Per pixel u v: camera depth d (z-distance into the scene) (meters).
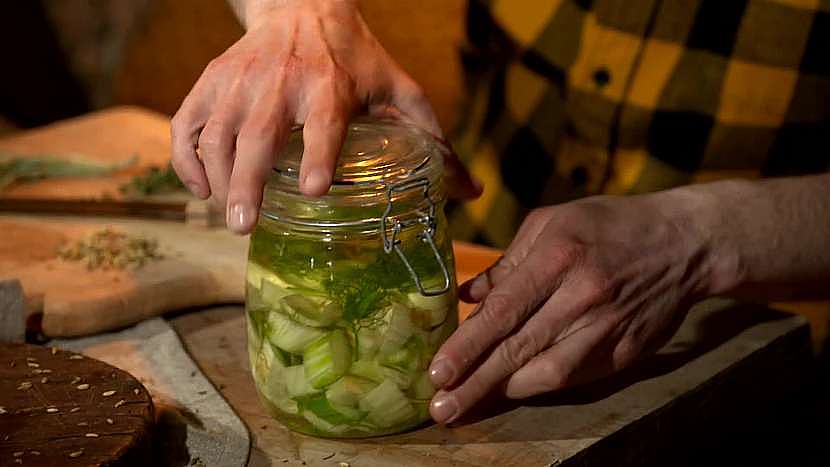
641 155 1.29
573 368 0.85
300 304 0.78
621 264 0.86
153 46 2.41
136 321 1.04
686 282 0.91
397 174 0.78
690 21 1.23
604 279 0.84
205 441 0.84
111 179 1.38
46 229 1.20
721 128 1.24
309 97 0.84
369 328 0.78
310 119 0.81
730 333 1.00
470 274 1.11
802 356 1.03
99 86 2.65
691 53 1.24
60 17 2.59
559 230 0.87
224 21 2.29
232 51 0.88
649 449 0.89
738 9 1.20
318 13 0.92
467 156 1.47
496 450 0.83
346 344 0.79
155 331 1.02
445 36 2.05
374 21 2.10
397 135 0.84
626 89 1.27
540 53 1.35
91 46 2.62
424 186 0.78
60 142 1.48
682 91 1.24
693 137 1.26
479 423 0.86
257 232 0.81
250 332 0.84
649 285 0.88
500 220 1.42
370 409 0.81
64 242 1.17
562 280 0.84
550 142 1.37
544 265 0.84
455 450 0.83
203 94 0.86
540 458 0.82
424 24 2.06
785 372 1.02
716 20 1.22
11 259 1.12
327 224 0.77
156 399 0.89
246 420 0.87
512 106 1.40
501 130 1.42
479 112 1.46
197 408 0.88
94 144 1.48
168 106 2.42
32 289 1.03
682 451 0.93
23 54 2.59
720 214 0.92
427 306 0.80
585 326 0.85
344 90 0.85
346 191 0.76
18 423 0.76
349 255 0.78
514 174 1.40
